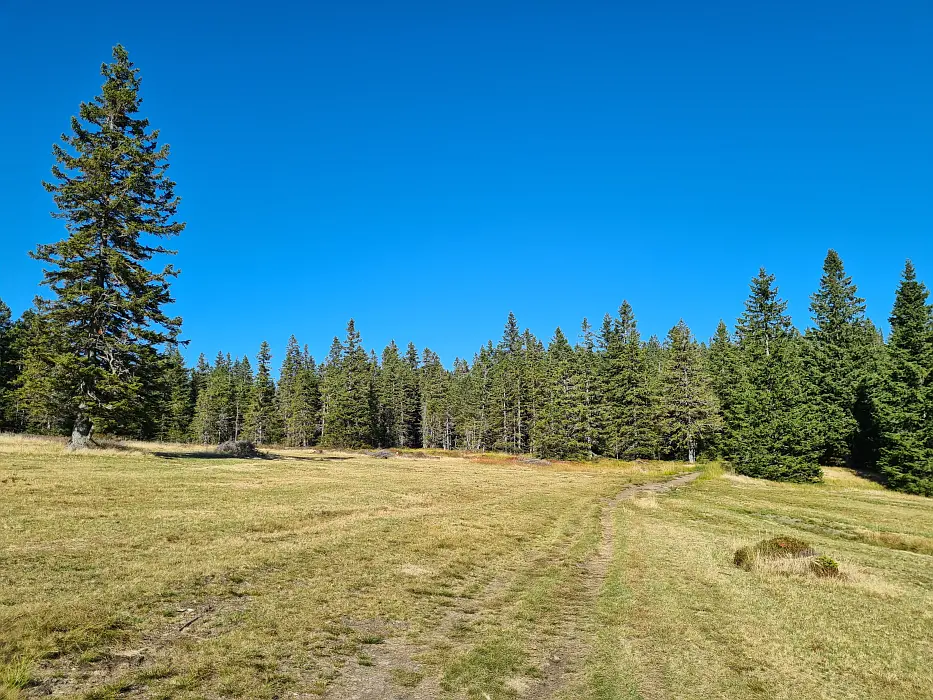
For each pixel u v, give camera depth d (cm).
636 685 732
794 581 1336
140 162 3284
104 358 3212
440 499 2588
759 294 6575
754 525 2325
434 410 10800
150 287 3297
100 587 941
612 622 993
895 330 5188
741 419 5306
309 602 990
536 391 8406
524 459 6519
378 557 1360
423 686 705
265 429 9725
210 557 1198
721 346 8600
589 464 6175
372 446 9325
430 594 1116
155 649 739
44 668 647
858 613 1102
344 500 2259
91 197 3188
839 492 4112
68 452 2902
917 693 754
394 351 12281
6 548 1112
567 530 1997
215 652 747
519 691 705
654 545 1748
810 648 902
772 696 723
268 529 1565
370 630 894
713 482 4388
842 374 5991
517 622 980
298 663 742
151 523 1484
